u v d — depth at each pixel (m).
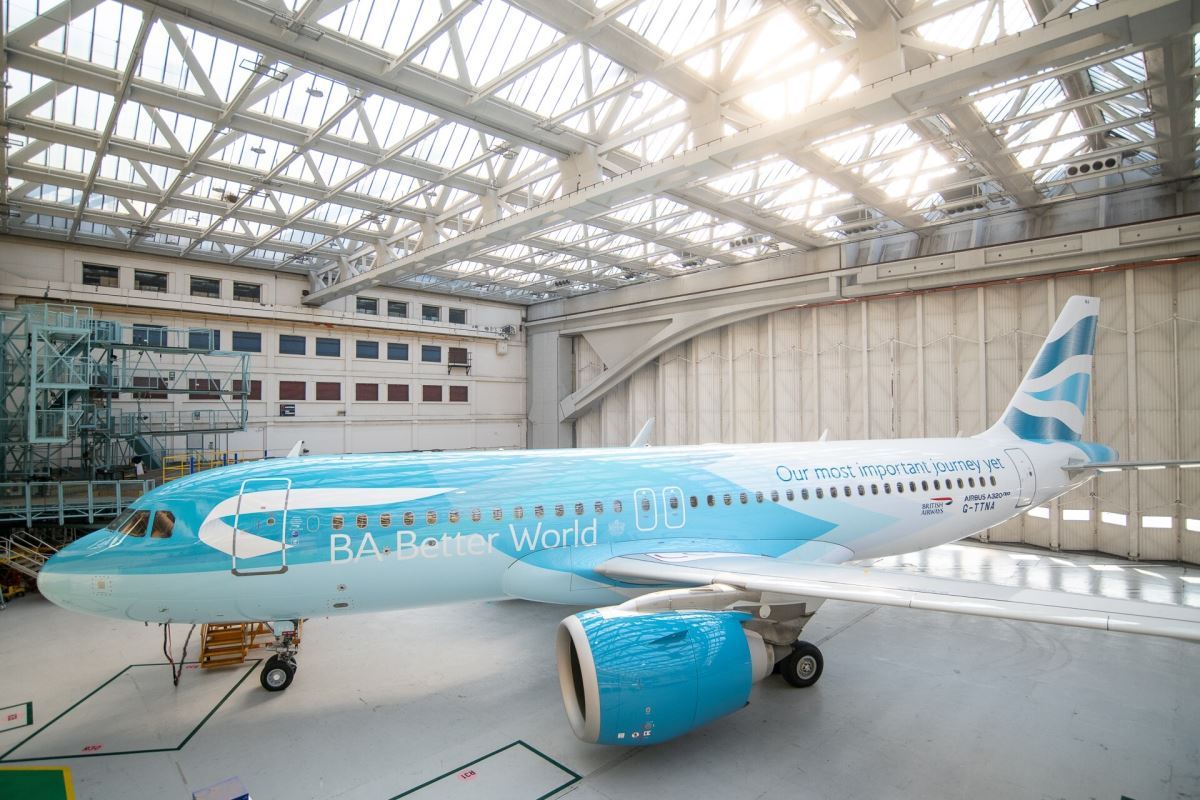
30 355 14.24
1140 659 10.71
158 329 20.94
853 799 6.80
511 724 8.58
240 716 8.85
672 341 26.95
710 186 17.14
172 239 21.44
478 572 9.19
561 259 25.16
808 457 11.91
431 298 29.27
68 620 13.01
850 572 8.38
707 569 8.78
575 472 10.30
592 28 10.47
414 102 12.41
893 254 20.84
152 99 12.16
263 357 24.36
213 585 8.20
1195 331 16.00
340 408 26.38
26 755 7.88
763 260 23.28
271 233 19.83
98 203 18.08
